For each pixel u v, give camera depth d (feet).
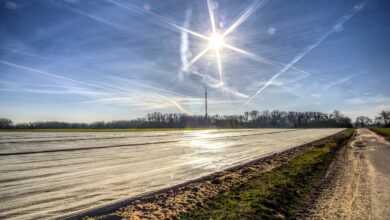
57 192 21.13
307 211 17.52
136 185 23.82
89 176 27.61
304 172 30.42
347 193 21.84
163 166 34.60
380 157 45.32
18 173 28.81
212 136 112.57
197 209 17.24
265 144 73.41
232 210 17.02
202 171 31.30
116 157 42.93
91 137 94.99
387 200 19.79
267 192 21.17
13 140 76.28
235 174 29.55
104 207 17.43
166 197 20.07
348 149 60.64
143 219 15.42
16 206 17.56
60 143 68.23
